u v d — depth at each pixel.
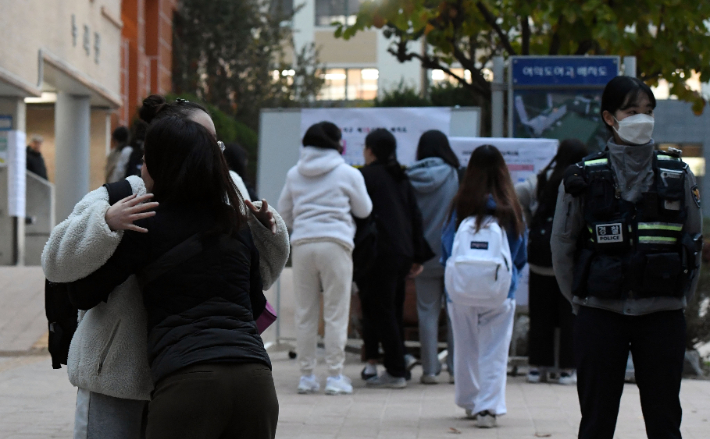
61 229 5.15
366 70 62.59
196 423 4.89
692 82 55.81
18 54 27.12
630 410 11.59
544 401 12.34
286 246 5.84
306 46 57.47
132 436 5.50
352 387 13.48
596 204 6.88
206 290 5.16
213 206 5.37
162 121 5.38
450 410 11.62
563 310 13.73
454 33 22.06
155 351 5.08
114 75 37.88
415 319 16.03
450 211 10.95
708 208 56.84
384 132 13.21
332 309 12.62
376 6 19.78
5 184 29.08
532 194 13.78
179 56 51.53
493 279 10.09
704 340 15.82
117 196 5.43
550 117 16.12
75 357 5.42
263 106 52.88
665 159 6.90
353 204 12.54
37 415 10.92
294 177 12.66
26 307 19.02
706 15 20.16
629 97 6.94
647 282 6.68
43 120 37.44
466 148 15.35
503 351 10.47
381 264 12.98
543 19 19.58
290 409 11.60
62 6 30.97
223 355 4.98
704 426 10.61
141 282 5.26
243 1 53.44
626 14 19.56
